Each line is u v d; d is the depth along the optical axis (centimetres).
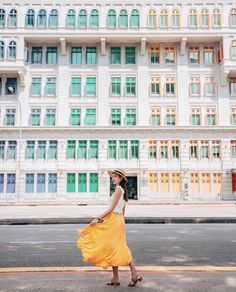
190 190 3741
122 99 3916
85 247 496
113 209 504
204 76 3975
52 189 3738
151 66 3984
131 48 4047
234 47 3853
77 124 3869
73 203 3225
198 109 3916
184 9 3934
